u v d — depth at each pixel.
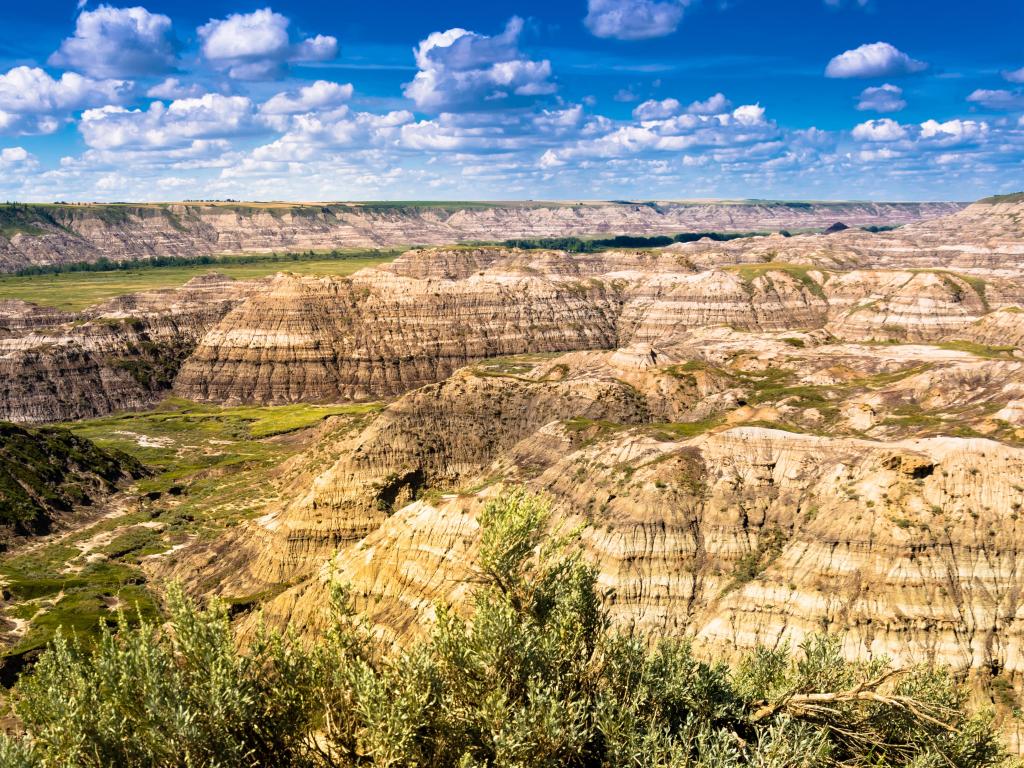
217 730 22.30
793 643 62.44
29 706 23.78
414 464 112.88
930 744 28.05
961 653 59.72
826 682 30.16
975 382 113.00
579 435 99.56
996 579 62.66
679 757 23.91
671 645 29.36
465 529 72.25
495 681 24.52
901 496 67.88
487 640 24.53
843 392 118.81
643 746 24.00
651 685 26.72
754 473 76.75
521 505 27.66
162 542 115.12
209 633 24.05
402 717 22.58
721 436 80.69
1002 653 59.66
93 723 21.89
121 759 22.09
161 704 22.27
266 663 25.88
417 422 118.75
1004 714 56.81
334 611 26.47
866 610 62.41
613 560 71.81
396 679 24.06
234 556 105.06
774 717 27.95
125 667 22.75
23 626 84.50
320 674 24.91
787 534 71.44
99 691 23.17
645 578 70.62
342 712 24.58
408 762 22.92
